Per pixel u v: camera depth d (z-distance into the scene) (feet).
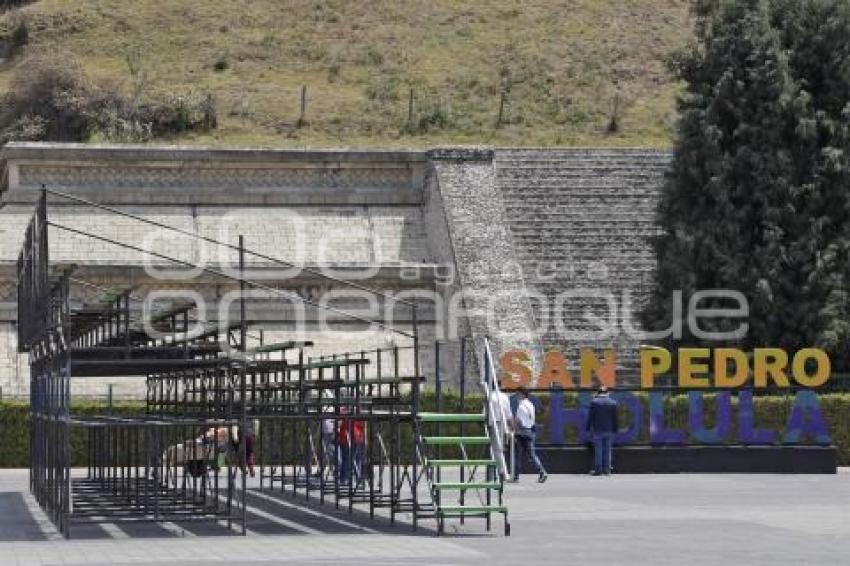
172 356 134.92
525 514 138.31
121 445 171.73
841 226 229.04
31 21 379.55
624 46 367.45
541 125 331.16
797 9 236.63
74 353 131.75
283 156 279.90
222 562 99.35
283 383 160.35
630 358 249.96
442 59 362.53
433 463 119.24
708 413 207.51
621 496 159.84
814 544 111.14
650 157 289.53
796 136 230.89
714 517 134.21
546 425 204.54
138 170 276.21
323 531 124.16
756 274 226.99
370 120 328.70
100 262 251.19
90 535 121.80
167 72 352.28
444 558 101.81
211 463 170.81
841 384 218.59
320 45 367.25
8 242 259.80
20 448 213.05
